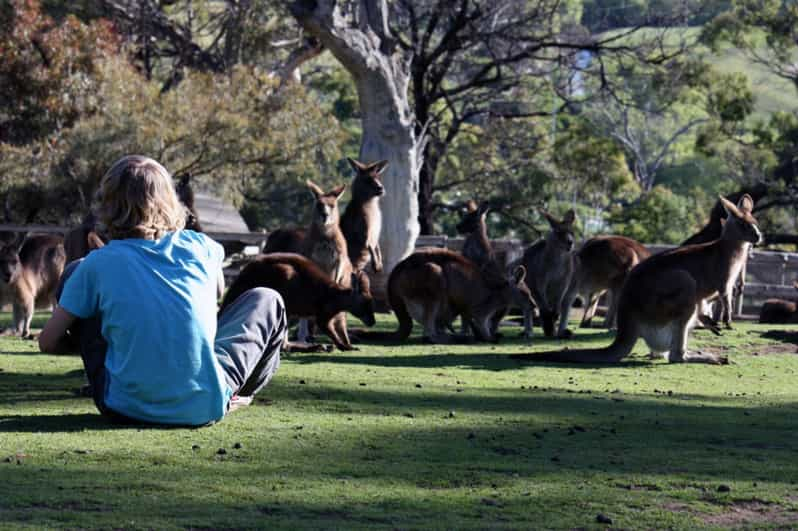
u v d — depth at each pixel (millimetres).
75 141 25422
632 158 57250
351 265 15000
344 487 4512
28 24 27609
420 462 5086
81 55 28312
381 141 20188
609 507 4309
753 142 34125
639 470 5062
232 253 24609
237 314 5895
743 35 32844
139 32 35438
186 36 37312
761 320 17203
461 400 7453
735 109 32375
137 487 4367
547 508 4270
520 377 9312
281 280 10922
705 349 12602
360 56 19516
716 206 16469
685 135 65375
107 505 4086
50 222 26953
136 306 5293
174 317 5336
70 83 27562
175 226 5512
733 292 18328
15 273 12344
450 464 5059
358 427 5965
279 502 4227
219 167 27891
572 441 5848
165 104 26641
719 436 6203
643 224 39625
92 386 5566
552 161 35562
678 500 4480
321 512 4102
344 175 46156
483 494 4480
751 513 4297
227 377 5676
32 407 6383
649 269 11000
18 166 25188
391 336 13156
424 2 34062
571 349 11477
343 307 10969
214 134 26750
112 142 25453
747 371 10508
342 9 20984
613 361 10867
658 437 6078
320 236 13523
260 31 35156
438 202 37125
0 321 14883
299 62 36156
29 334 12711
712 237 16312
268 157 27953
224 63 35344
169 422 5484
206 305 5418
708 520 4164
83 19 34062
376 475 4770
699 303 11312
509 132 37438
